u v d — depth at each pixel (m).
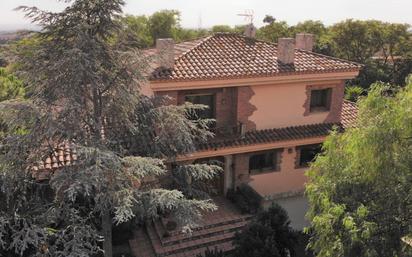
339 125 22.39
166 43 17.70
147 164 11.28
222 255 16.00
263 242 14.66
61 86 11.25
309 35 24.91
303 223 20.97
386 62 54.47
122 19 12.33
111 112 12.54
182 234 17.84
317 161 12.30
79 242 10.99
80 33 10.96
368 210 10.66
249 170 21.22
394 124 10.27
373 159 10.48
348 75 21.50
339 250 10.28
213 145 18.59
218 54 20.50
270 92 20.38
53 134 10.88
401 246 10.44
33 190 13.04
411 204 10.27
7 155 11.00
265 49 22.28
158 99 14.02
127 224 17.89
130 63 12.11
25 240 10.54
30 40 12.05
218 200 20.94
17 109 10.89
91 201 13.31
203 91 19.41
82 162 10.55
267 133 20.48
